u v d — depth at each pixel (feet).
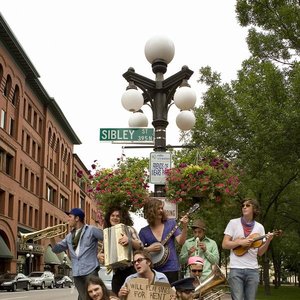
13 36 156.97
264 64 54.60
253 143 61.77
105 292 18.17
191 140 76.18
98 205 34.65
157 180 30.78
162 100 31.71
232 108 65.82
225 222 93.66
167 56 31.65
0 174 155.22
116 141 32.24
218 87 69.10
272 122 51.55
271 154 54.29
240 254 20.93
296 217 110.01
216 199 29.73
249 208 21.27
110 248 19.60
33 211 197.77
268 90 54.75
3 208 158.61
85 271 22.66
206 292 19.93
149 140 32.12
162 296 17.21
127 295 17.30
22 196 180.14
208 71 73.46
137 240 19.72
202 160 32.83
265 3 52.01
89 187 35.91
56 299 97.04
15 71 171.22
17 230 171.73
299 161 55.52
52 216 229.45
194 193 29.35
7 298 100.48
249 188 79.05
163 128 31.63
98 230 23.29
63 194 256.11
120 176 32.01
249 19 53.62
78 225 23.44
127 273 20.47
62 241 23.68
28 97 191.42
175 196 29.37
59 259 213.46
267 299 100.94
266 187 83.56
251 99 58.08
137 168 34.17
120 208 21.58
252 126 54.13
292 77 54.08
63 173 257.96
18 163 174.91
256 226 21.34
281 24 52.47
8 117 166.50
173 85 31.58
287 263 238.68
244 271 20.77
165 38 31.37
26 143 190.39
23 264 184.75
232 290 20.84
